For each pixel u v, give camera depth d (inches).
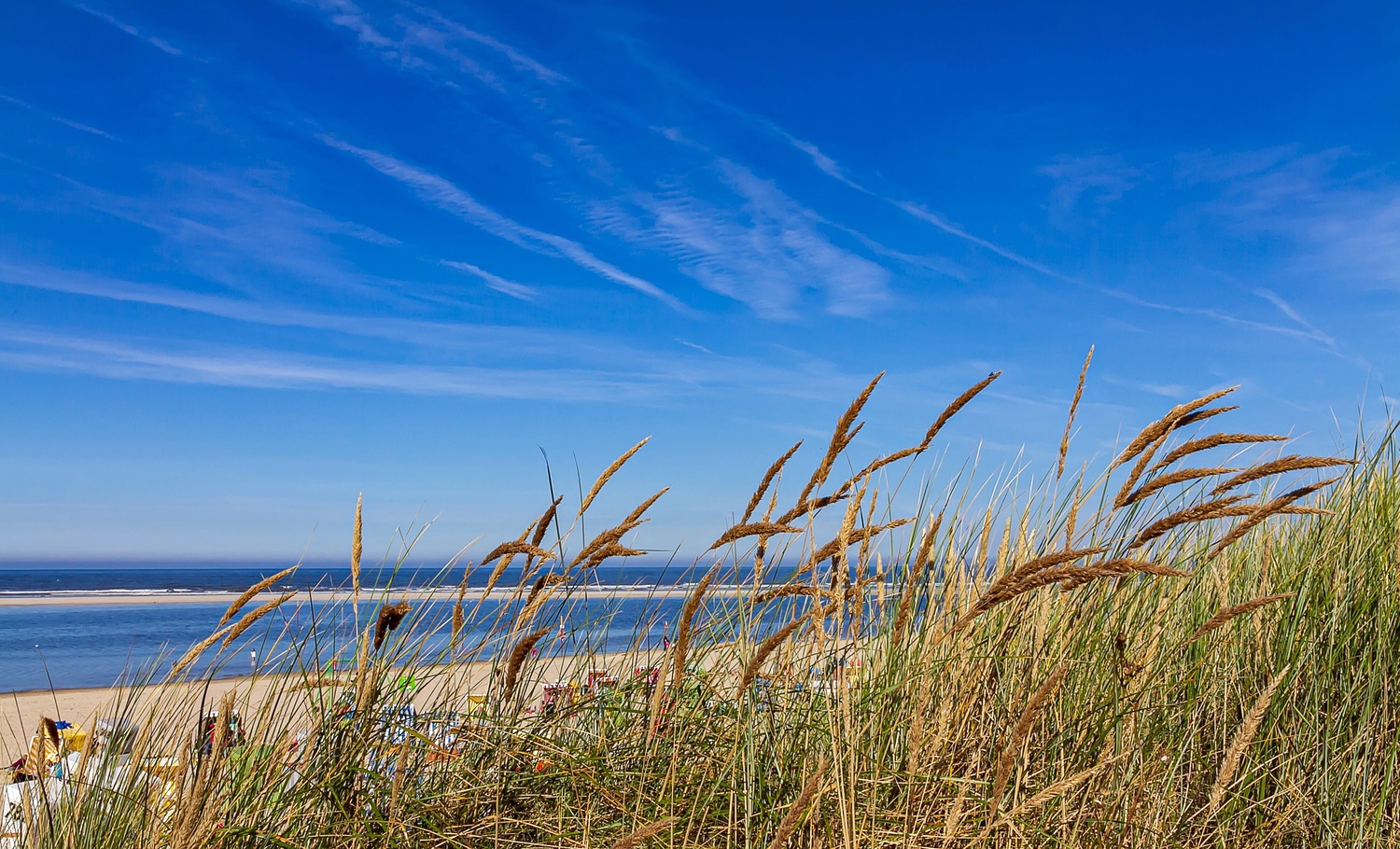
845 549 99.5
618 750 117.2
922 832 98.7
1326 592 136.0
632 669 123.5
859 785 104.4
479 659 119.0
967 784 103.7
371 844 102.7
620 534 108.0
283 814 104.0
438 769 114.6
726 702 117.0
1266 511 94.5
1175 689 122.2
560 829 104.7
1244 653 134.8
